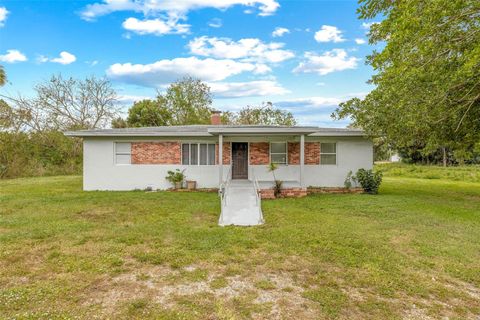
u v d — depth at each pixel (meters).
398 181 20.86
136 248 5.64
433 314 3.45
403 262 4.98
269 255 5.32
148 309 3.48
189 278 4.36
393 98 10.88
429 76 9.17
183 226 7.31
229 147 13.92
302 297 3.82
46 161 25.61
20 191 13.42
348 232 6.75
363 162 13.80
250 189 11.59
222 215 8.30
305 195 12.28
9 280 4.22
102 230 6.85
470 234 6.64
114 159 13.74
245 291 3.97
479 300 3.80
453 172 25.08
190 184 13.57
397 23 8.59
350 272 4.60
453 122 11.18
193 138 13.80
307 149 13.84
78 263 4.86
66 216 8.31
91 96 30.16
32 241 5.97
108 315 3.33
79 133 13.02
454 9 7.45
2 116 23.83
